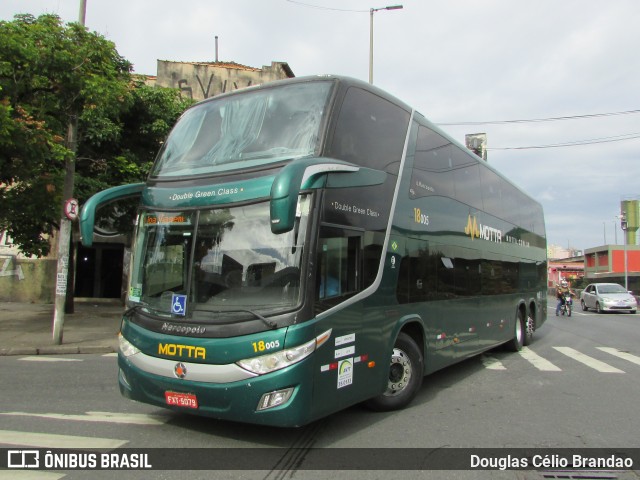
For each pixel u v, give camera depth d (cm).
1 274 2128
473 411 653
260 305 478
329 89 559
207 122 600
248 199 507
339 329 512
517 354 1171
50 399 681
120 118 1598
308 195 490
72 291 1769
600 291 2827
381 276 597
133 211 1608
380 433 553
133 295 560
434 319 736
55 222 1484
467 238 891
